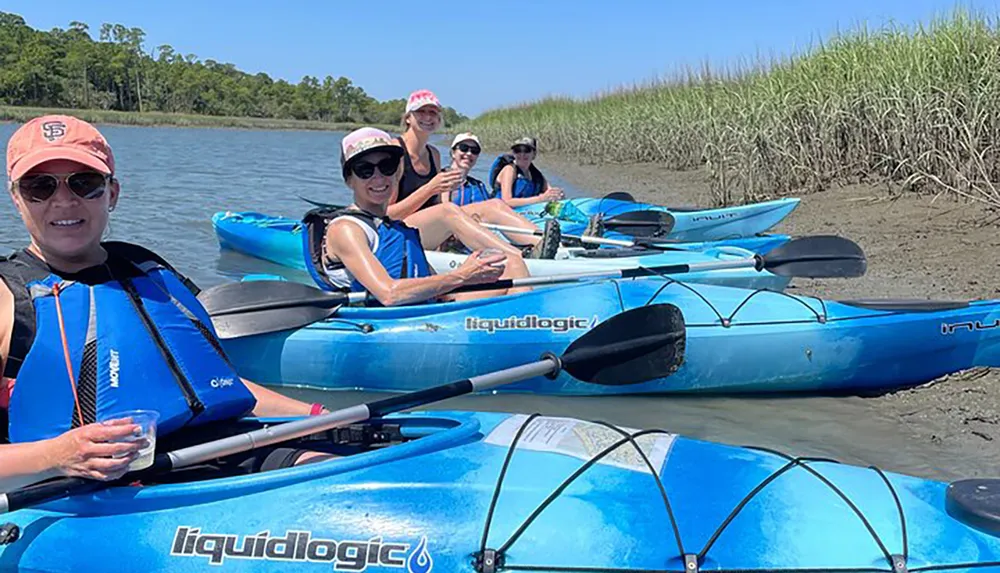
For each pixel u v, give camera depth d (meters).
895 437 3.79
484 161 25.16
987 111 8.19
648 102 18.75
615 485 2.29
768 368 4.43
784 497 2.28
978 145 8.24
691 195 12.95
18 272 2.30
